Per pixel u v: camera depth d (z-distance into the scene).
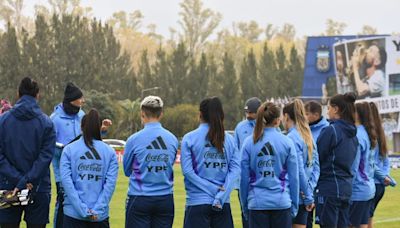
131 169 10.90
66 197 10.69
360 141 12.65
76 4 134.00
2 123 10.98
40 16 90.44
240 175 10.97
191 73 98.25
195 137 10.66
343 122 11.94
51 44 90.12
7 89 85.31
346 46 68.31
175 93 97.25
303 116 11.76
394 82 66.62
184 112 86.25
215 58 141.50
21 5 137.75
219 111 10.67
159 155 10.71
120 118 84.94
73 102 12.35
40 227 11.23
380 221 18.78
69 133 12.28
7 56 86.88
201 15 142.88
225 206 10.70
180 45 100.31
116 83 95.19
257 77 103.94
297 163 10.99
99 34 95.06
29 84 11.07
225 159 10.70
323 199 11.94
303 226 11.84
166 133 10.87
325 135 11.89
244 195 11.05
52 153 11.07
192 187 10.62
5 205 10.71
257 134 10.89
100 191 10.74
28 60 87.62
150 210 10.73
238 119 96.12
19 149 10.93
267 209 10.81
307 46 70.50
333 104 12.09
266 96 99.75
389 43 66.62
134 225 10.74
